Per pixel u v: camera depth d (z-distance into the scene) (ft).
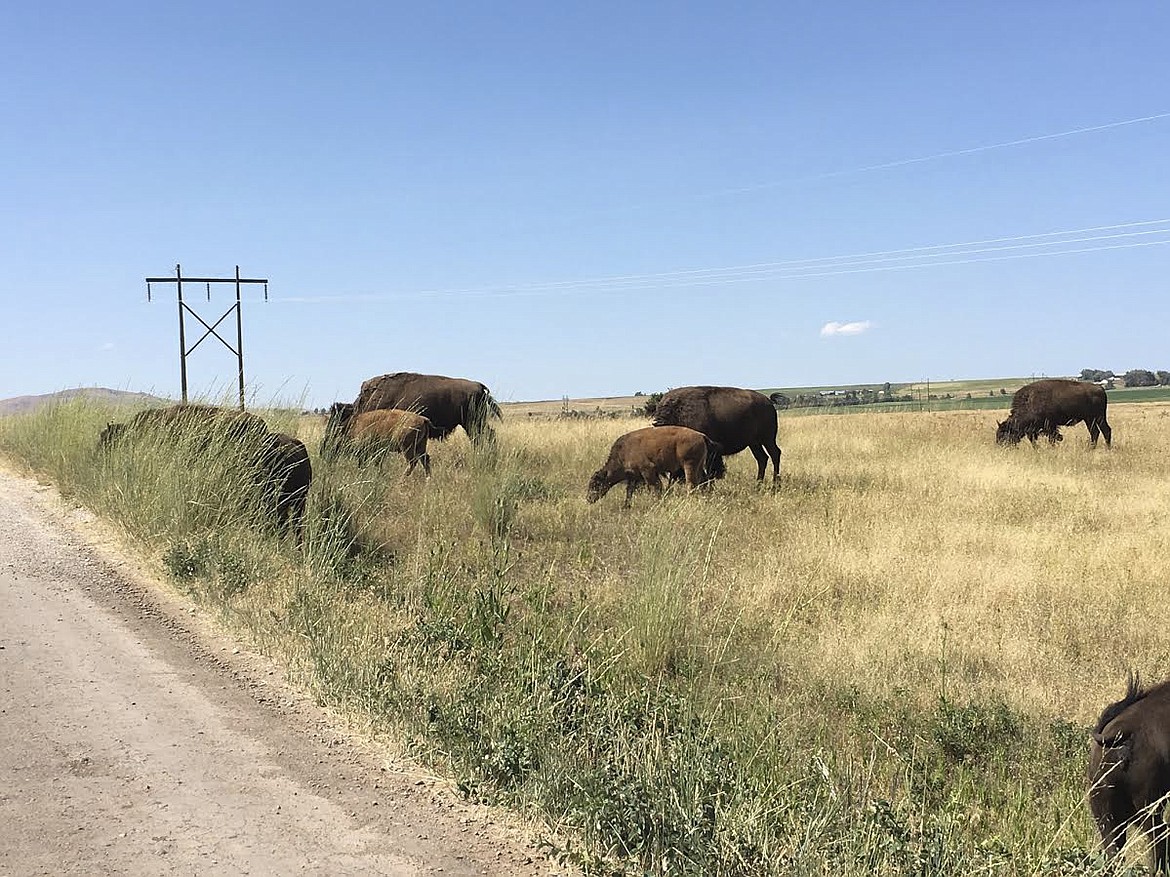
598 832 14.34
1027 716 21.39
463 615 24.06
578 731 17.92
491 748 16.61
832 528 37.86
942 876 13.52
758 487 50.29
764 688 22.59
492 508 38.52
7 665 20.74
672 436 46.24
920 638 26.30
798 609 28.30
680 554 29.94
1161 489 50.19
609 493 49.55
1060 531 38.40
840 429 79.61
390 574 29.76
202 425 35.65
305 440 47.09
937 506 43.16
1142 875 14.07
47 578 28.12
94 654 21.68
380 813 14.92
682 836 13.82
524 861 13.75
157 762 16.29
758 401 54.60
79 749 16.67
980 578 31.19
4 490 45.11
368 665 20.34
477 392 57.26
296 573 27.99
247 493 33.17
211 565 27.99
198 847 13.55
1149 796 14.58
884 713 21.56
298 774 16.14
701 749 16.63
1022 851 15.14
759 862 13.62
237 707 18.98
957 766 19.63
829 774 17.04
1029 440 78.18
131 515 32.81
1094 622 27.43
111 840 13.65
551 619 24.73
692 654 23.91
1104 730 15.17
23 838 13.58
